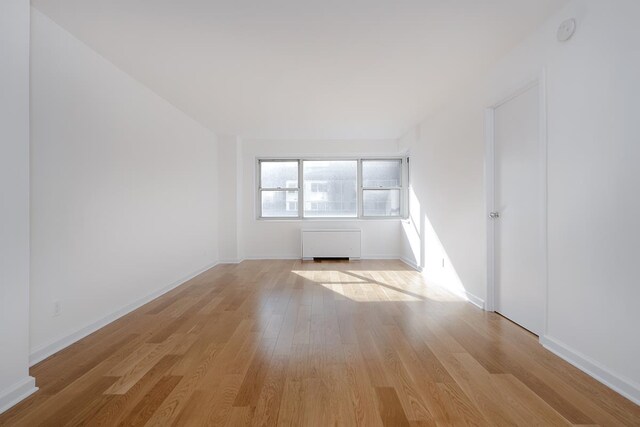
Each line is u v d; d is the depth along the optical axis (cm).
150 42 295
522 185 305
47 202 258
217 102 461
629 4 190
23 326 198
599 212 212
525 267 303
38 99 249
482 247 364
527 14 254
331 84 395
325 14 254
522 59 293
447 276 462
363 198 741
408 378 218
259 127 608
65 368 233
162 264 443
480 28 274
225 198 671
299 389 205
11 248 191
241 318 341
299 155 723
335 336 292
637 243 187
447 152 458
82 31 277
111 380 216
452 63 337
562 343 248
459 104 418
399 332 301
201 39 290
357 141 707
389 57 325
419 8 247
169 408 185
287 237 726
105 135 327
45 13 252
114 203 341
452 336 290
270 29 275
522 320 310
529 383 211
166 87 404
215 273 575
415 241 613
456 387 207
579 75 228
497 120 347
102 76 322
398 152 706
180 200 499
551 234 256
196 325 321
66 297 277
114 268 341
